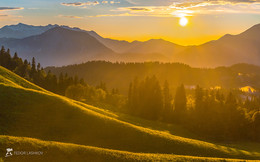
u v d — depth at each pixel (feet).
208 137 309.83
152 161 117.50
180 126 354.33
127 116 336.90
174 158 128.06
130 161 113.29
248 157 186.50
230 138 311.27
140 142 167.32
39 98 192.75
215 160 133.80
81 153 110.11
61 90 507.71
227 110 330.75
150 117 400.47
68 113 184.34
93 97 488.44
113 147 155.84
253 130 304.91
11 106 170.50
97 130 171.63
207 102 355.56
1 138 100.73
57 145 109.60
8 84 208.74
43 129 158.40
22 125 155.53
